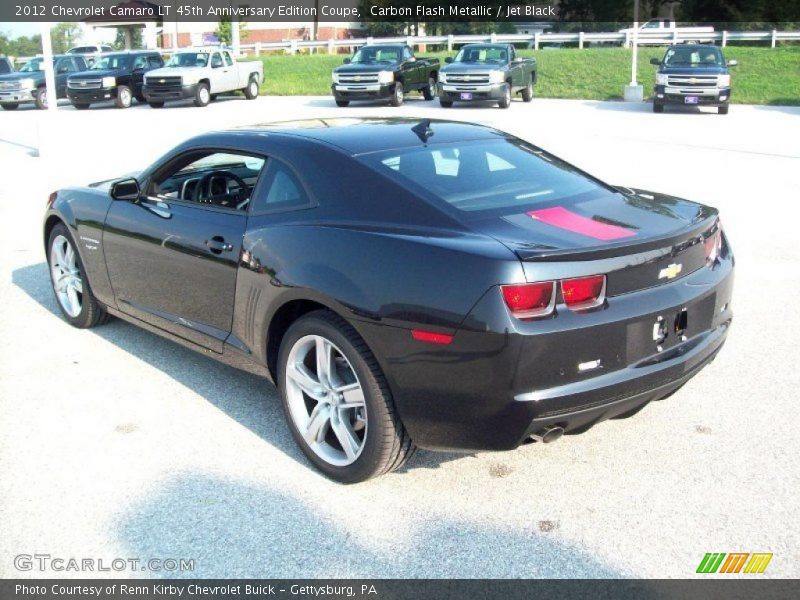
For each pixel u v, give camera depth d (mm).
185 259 4453
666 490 3627
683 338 3611
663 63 22188
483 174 3961
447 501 3576
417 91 29109
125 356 5309
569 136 16078
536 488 3672
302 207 3895
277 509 3518
